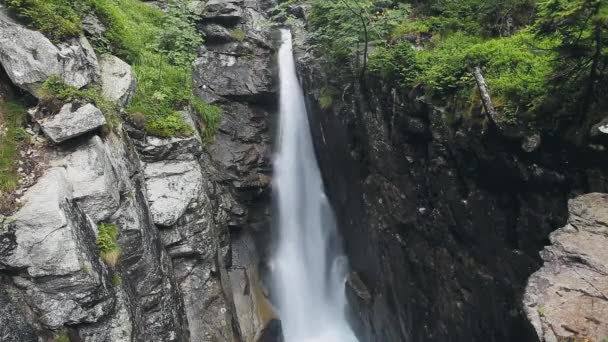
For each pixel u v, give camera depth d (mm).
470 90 6926
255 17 15430
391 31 10062
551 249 5023
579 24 4938
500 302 6777
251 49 13672
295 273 13141
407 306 9531
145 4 13766
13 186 5746
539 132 5906
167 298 7699
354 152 10859
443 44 8898
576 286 4578
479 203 7012
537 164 6016
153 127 8656
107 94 8055
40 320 5520
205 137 11648
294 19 14406
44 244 5457
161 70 10336
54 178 5902
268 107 13555
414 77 8203
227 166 12070
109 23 9578
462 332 7785
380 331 10969
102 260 6164
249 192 12586
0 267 5375
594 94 5449
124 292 6441
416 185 8531
